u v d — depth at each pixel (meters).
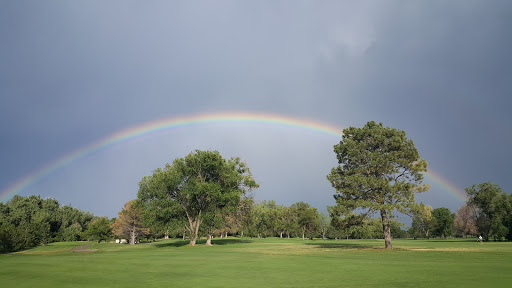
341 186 48.53
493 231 89.88
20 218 90.62
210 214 60.34
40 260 27.22
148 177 61.56
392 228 48.47
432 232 152.88
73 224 116.50
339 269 20.38
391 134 48.25
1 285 13.85
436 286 13.23
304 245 61.00
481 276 16.19
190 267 21.91
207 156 60.09
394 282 14.61
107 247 64.94
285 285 14.06
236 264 24.02
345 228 49.41
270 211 137.00
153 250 48.47
